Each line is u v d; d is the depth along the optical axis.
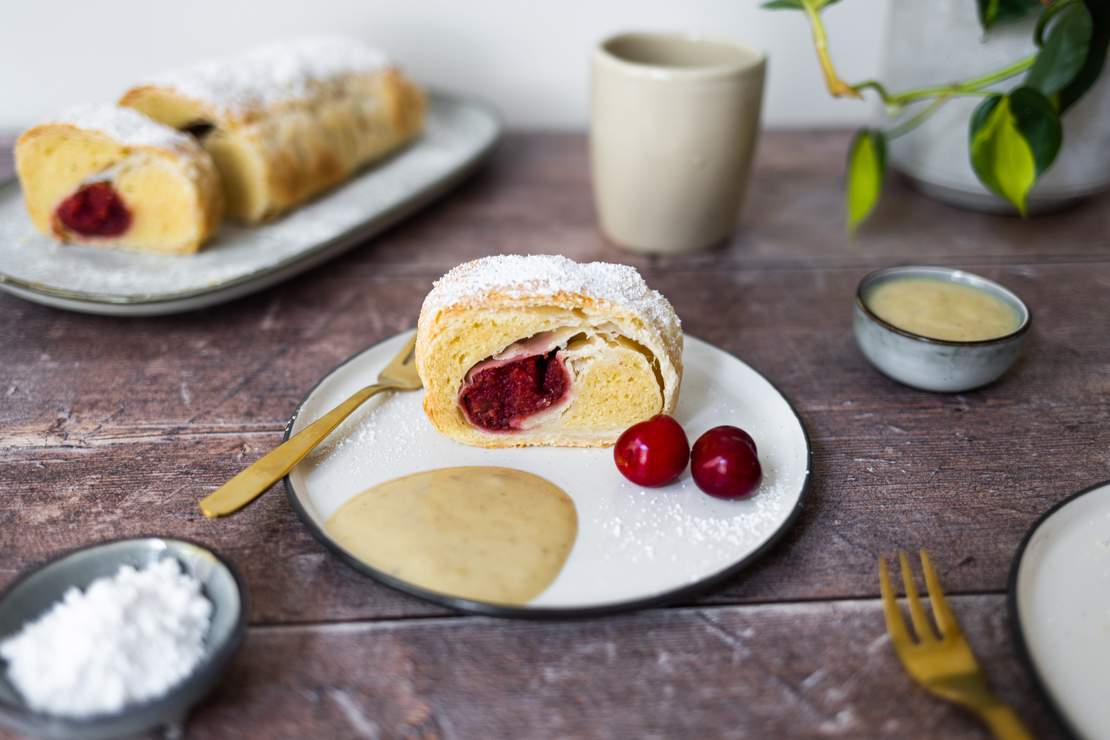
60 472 0.47
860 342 0.54
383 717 0.38
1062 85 0.58
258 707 0.38
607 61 0.61
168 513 0.45
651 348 0.48
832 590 0.42
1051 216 0.69
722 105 0.60
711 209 0.64
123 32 0.78
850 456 0.49
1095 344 0.57
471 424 0.49
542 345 0.48
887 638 0.41
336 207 0.67
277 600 0.42
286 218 0.65
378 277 0.62
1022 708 0.38
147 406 0.52
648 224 0.64
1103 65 0.60
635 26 0.80
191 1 0.77
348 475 0.47
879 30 0.81
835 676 0.39
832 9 0.80
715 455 0.45
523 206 0.71
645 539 0.44
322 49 0.71
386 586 0.42
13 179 0.67
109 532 0.44
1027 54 0.61
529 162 0.77
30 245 0.61
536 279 0.47
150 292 0.56
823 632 0.41
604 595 0.41
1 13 0.76
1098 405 0.52
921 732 0.38
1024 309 0.52
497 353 0.48
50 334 0.57
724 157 0.62
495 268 0.49
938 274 0.55
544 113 0.85
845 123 0.86
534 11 0.80
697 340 0.55
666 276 0.63
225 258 0.61
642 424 0.47
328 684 0.39
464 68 0.82
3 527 0.45
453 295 0.47
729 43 0.65
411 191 0.68
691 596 0.41
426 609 0.41
